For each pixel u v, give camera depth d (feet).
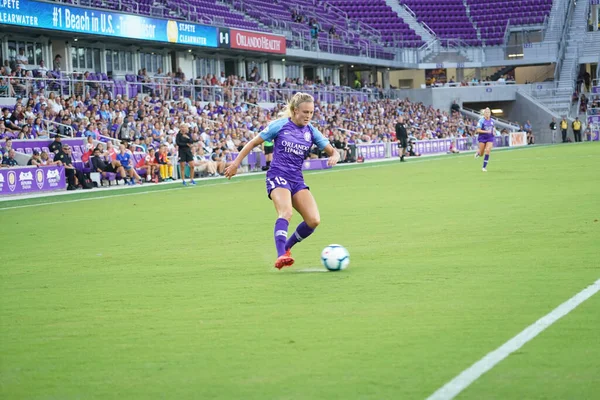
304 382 25.21
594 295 36.24
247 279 44.24
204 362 27.89
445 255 49.88
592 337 29.19
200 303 38.06
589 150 215.92
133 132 164.86
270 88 242.99
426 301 36.35
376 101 298.35
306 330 31.81
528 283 39.63
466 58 339.57
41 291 43.06
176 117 181.37
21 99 152.66
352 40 313.73
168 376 26.43
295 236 48.37
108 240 65.57
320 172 168.96
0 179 121.19
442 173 143.23
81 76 182.91
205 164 166.91
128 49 218.38
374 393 23.91
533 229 60.44
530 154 206.90
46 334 32.94
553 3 355.97
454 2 364.79
